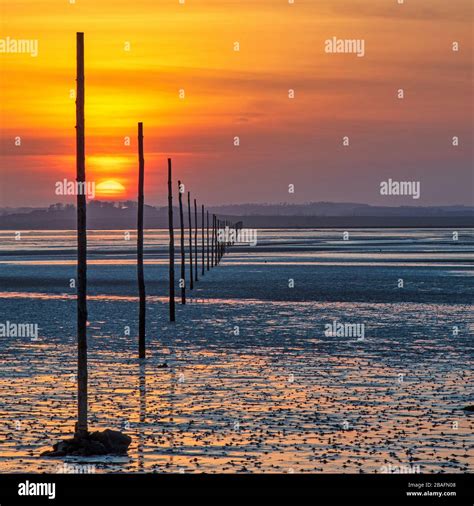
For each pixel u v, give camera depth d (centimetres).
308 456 3350
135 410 4150
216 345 6556
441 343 6669
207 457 3334
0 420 3938
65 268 19288
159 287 13438
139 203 6181
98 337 7062
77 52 3562
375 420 3938
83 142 3581
